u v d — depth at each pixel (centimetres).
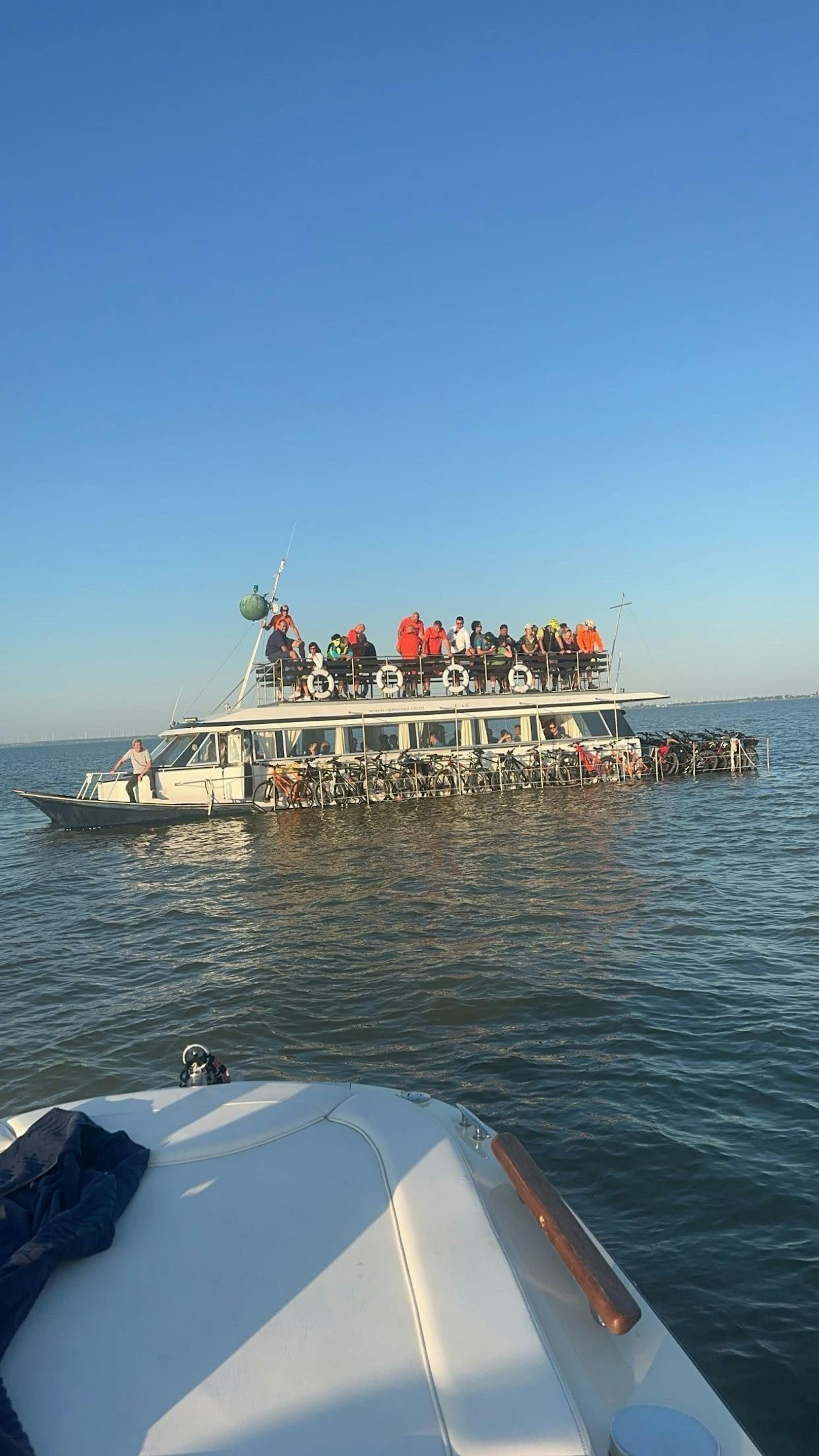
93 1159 355
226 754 3175
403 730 3397
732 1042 924
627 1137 736
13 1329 263
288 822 2939
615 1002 1059
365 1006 1098
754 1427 443
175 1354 257
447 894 1716
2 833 3244
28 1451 221
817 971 1152
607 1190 662
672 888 1681
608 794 3253
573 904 1588
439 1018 1042
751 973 1153
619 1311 271
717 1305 530
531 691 3559
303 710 3241
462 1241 297
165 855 2469
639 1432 242
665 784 3491
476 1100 821
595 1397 263
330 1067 919
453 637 3516
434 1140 365
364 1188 334
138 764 3116
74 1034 1066
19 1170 338
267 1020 1069
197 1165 354
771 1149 705
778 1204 630
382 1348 257
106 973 1342
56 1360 255
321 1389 244
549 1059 906
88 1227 300
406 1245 297
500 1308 269
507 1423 232
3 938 1625
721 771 3856
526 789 3381
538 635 3612
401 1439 229
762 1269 561
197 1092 420
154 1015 1118
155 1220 318
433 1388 243
